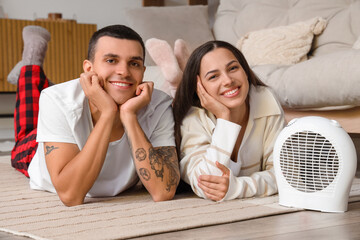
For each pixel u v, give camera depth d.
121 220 1.21
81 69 4.71
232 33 3.25
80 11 5.20
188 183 1.57
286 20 3.09
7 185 1.82
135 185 1.80
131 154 1.46
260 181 1.51
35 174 1.68
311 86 2.07
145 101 1.45
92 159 1.37
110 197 1.55
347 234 1.08
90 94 1.40
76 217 1.25
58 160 1.40
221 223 1.19
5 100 4.58
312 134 1.33
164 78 2.52
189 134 1.57
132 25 3.14
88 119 1.47
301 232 1.10
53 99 1.42
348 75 1.92
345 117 2.14
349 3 2.91
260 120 1.62
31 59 2.46
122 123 1.46
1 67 4.37
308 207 1.33
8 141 3.62
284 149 1.37
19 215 1.29
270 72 2.36
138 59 1.44
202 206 1.37
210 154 1.48
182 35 3.16
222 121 1.49
